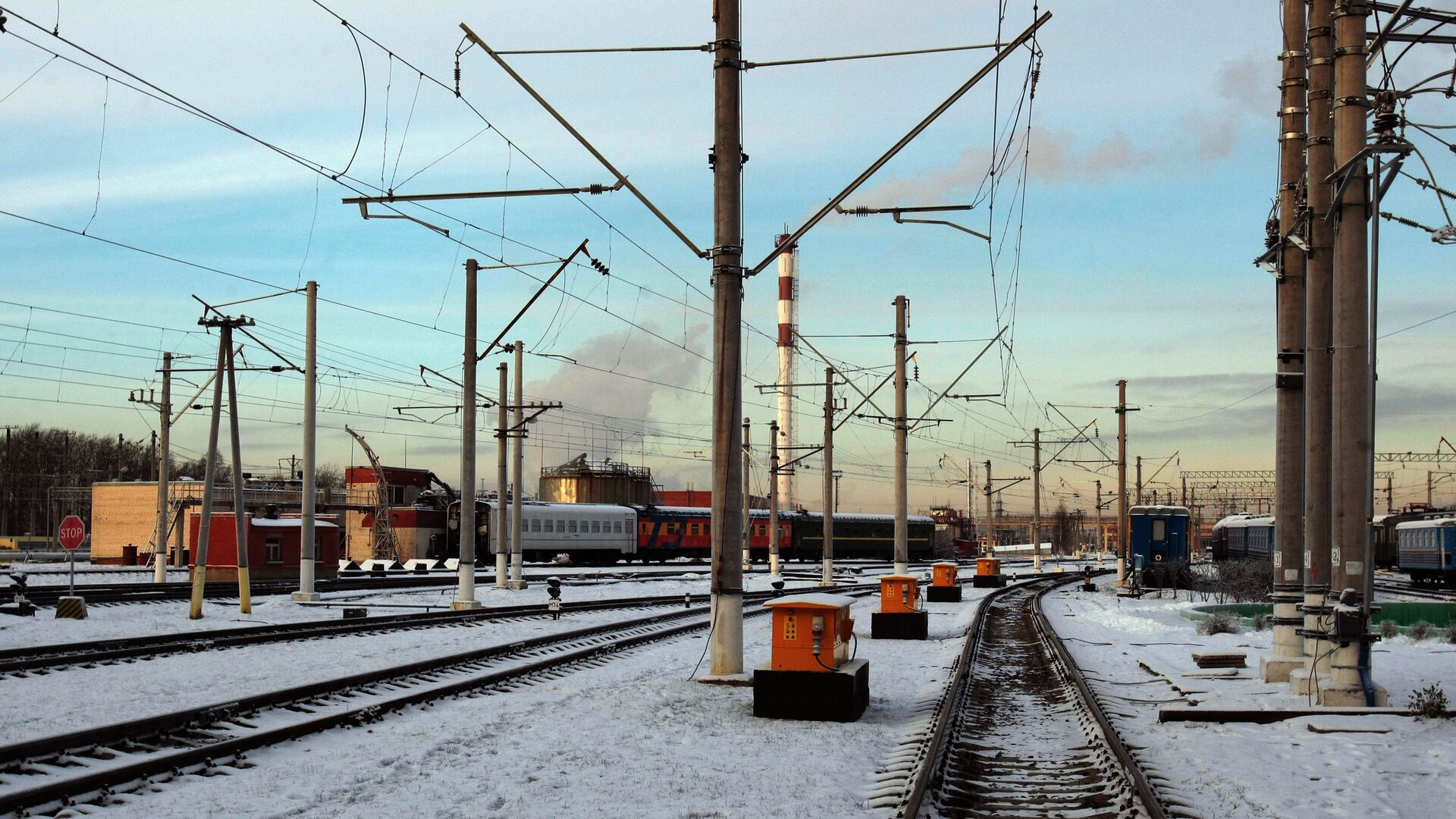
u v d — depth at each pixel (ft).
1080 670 62.80
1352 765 36.68
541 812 29.45
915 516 322.55
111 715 42.73
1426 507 260.01
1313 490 54.44
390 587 142.82
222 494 197.06
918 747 38.52
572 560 240.12
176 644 63.52
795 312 363.15
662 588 156.04
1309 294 55.36
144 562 213.87
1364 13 49.67
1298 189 59.98
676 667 64.64
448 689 49.57
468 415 104.42
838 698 45.27
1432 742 40.50
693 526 262.26
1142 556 183.62
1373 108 50.39
